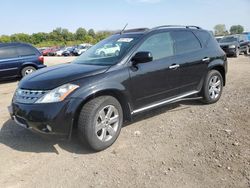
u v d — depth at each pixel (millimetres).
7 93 9922
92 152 4590
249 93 7902
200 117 5957
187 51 6164
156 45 5559
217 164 4051
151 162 4188
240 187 3520
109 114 4656
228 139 4816
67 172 4020
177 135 5086
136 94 5102
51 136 4383
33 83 4574
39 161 4348
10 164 4281
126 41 5391
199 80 6441
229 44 21625
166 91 5668
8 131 5562
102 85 4555
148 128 5465
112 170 4023
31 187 3693
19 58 12625
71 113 4273
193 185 3590
